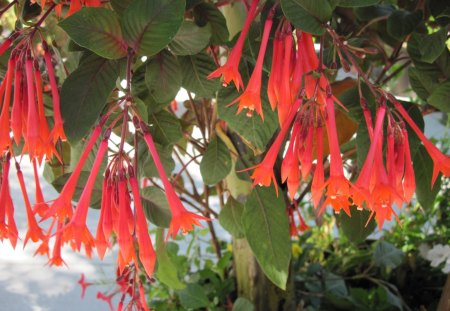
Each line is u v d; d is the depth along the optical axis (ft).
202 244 3.84
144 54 1.16
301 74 1.14
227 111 1.34
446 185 2.92
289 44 1.13
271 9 1.14
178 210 1.10
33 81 1.15
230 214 1.78
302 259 2.58
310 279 2.45
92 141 1.13
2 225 1.23
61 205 1.08
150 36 1.13
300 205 2.98
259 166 1.11
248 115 1.21
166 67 1.32
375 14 1.86
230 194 1.81
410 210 3.07
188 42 1.28
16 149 1.51
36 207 1.20
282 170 1.14
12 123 1.13
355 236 1.83
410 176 1.12
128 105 1.13
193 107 1.83
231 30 1.79
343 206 1.09
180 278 2.50
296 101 1.10
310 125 1.12
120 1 1.22
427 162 1.65
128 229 1.11
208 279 2.49
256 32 1.36
